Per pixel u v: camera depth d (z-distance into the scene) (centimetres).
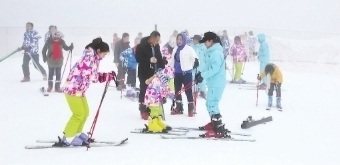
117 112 841
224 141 630
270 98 907
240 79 1346
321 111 886
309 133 691
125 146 591
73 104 569
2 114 796
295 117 820
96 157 533
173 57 827
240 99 1038
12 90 1088
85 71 562
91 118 780
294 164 523
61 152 555
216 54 638
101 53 568
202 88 1043
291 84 1323
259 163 522
